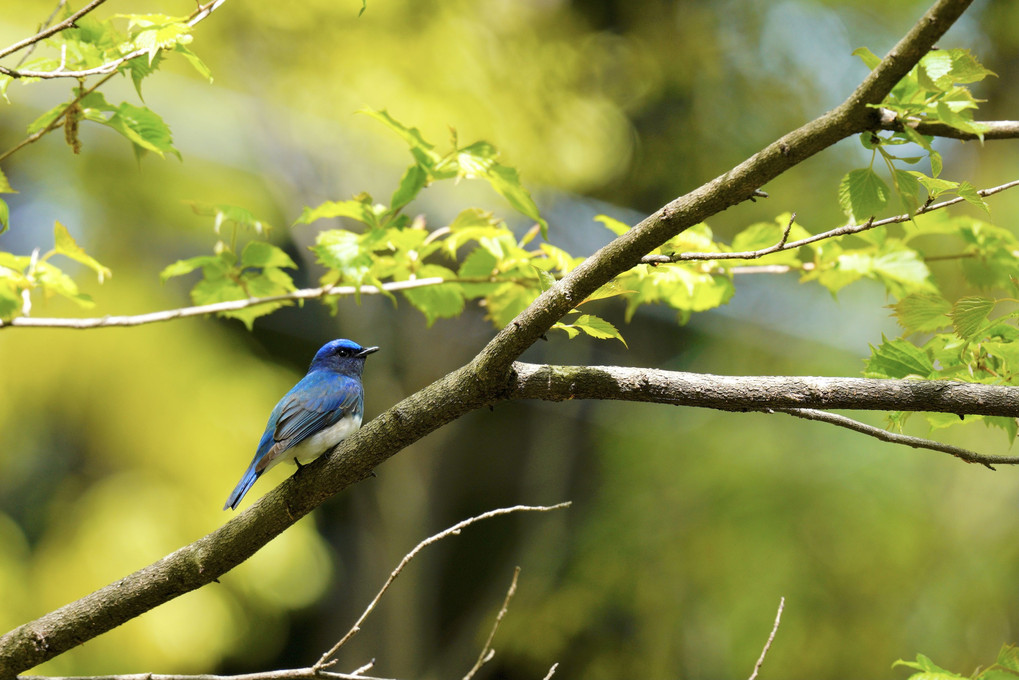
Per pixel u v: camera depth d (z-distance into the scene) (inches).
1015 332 182.4
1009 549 513.3
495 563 786.2
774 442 595.5
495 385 166.9
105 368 582.2
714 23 621.3
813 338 595.2
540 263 247.4
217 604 598.9
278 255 242.2
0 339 555.8
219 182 597.3
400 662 684.7
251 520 177.9
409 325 666.8
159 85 567.2
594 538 643.5
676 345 714.2
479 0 549.0
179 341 618.2
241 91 534.3
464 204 561.6
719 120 618.5
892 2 584.1
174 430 596.1
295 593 631.8
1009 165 516.1
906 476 558.3
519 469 792.9
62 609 177.6
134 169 581.0
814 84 605.3
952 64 154.3
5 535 588.4
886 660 522.0
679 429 641.6
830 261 254.5
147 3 478.6
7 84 184.2
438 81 507.8
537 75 551.8
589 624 647.1
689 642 593.9
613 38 621.6
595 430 742.5
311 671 174.2
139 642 567.8
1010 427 187.0
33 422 592.4
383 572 692.1
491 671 727.7
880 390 166.2
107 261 594.2
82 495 596.4
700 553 583.5
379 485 698.8
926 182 158.9
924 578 534.3
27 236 594.6
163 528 582.6
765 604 555.2
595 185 620.4
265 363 693.3
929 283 250.5
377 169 571.2
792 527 569.9
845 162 577.9
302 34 492.4
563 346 725.9
